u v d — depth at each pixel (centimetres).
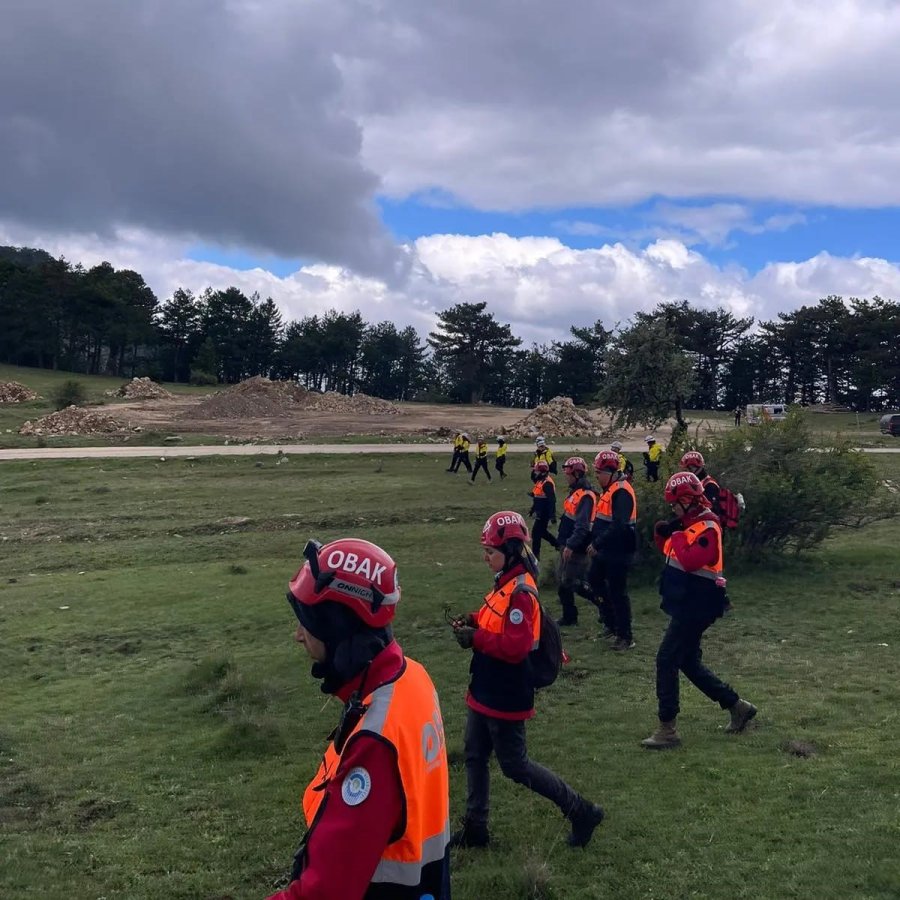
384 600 231
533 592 477
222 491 2825
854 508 1360
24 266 11412
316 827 209
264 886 483
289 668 959
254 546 1894
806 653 898
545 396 10231
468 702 496
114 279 11888
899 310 8512
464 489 2720
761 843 477
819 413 8212
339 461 3600
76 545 2045
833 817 502
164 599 1366
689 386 3628
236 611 1252
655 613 1101
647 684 818
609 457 933
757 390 9625
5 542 2120
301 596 233
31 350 10581
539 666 486
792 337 9000
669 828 504
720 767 591
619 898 433
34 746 754
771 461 1338
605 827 511
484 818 499
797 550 1360
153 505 2572
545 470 1466
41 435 4522
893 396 8588
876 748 609
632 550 929
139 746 739
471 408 7650
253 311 11619
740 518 1291
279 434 4734
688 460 1041
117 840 551
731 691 656
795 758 600
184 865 511
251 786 626
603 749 646
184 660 1048
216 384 10175
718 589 635
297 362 11581
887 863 440
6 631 1223
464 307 10756
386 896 211
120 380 9731
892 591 1163
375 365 12012
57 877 501
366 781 208
